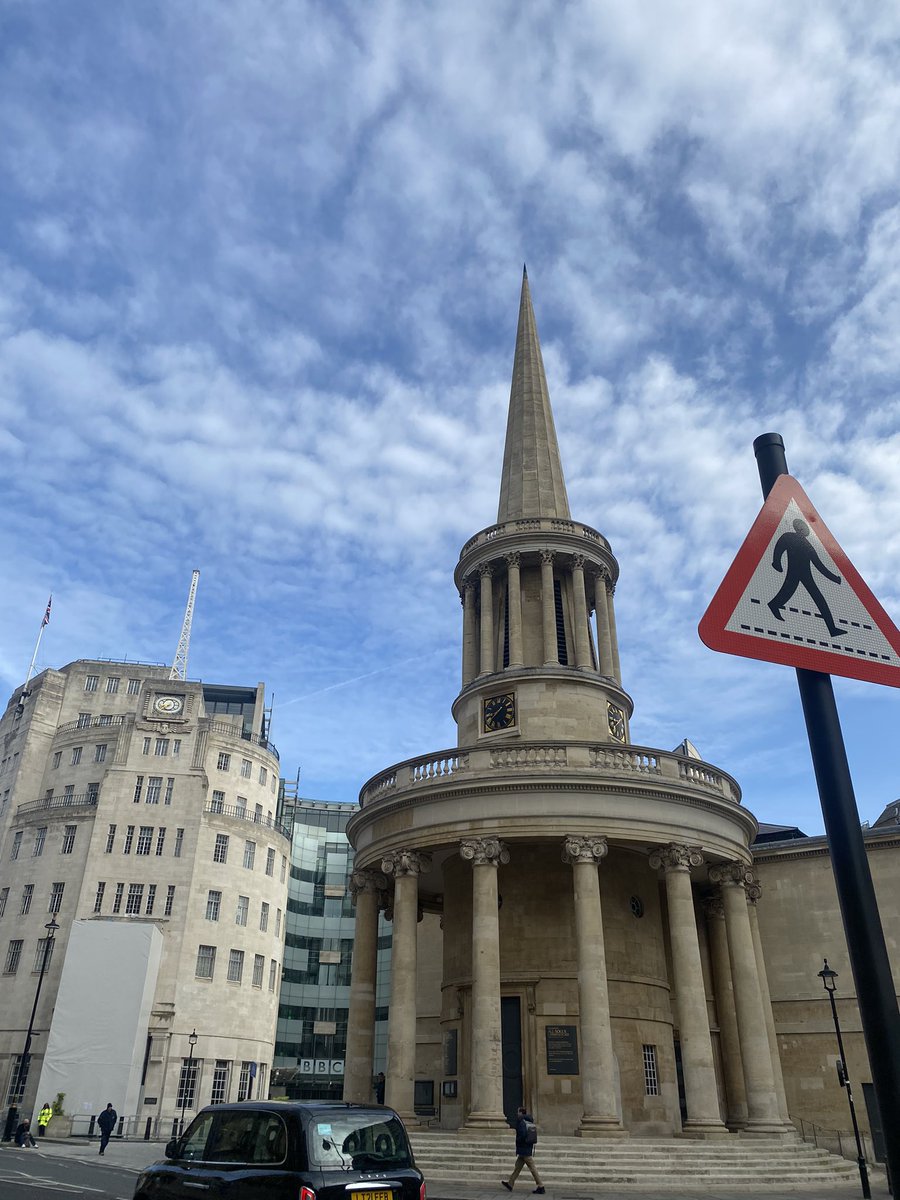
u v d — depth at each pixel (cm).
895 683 609
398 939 3306
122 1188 2380
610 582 4684
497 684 4212
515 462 5147
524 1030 3281
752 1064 3158
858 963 514
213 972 7575
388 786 3681
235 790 8381
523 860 3562
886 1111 479
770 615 610
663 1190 2439
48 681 8800
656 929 3638
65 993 6662
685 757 3472
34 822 7938
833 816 555
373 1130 1252
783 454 691
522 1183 2489
